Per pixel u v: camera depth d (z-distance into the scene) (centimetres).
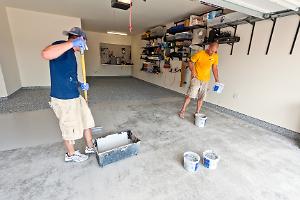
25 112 327
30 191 146
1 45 422
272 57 287
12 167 174
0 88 405
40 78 561
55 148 211
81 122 176
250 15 269
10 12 478
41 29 525
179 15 466
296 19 252
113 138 206
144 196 146
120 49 927
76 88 169
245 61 331
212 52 283
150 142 237
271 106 295
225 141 248
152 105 414
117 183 159
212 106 415
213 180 168
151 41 687
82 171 172
